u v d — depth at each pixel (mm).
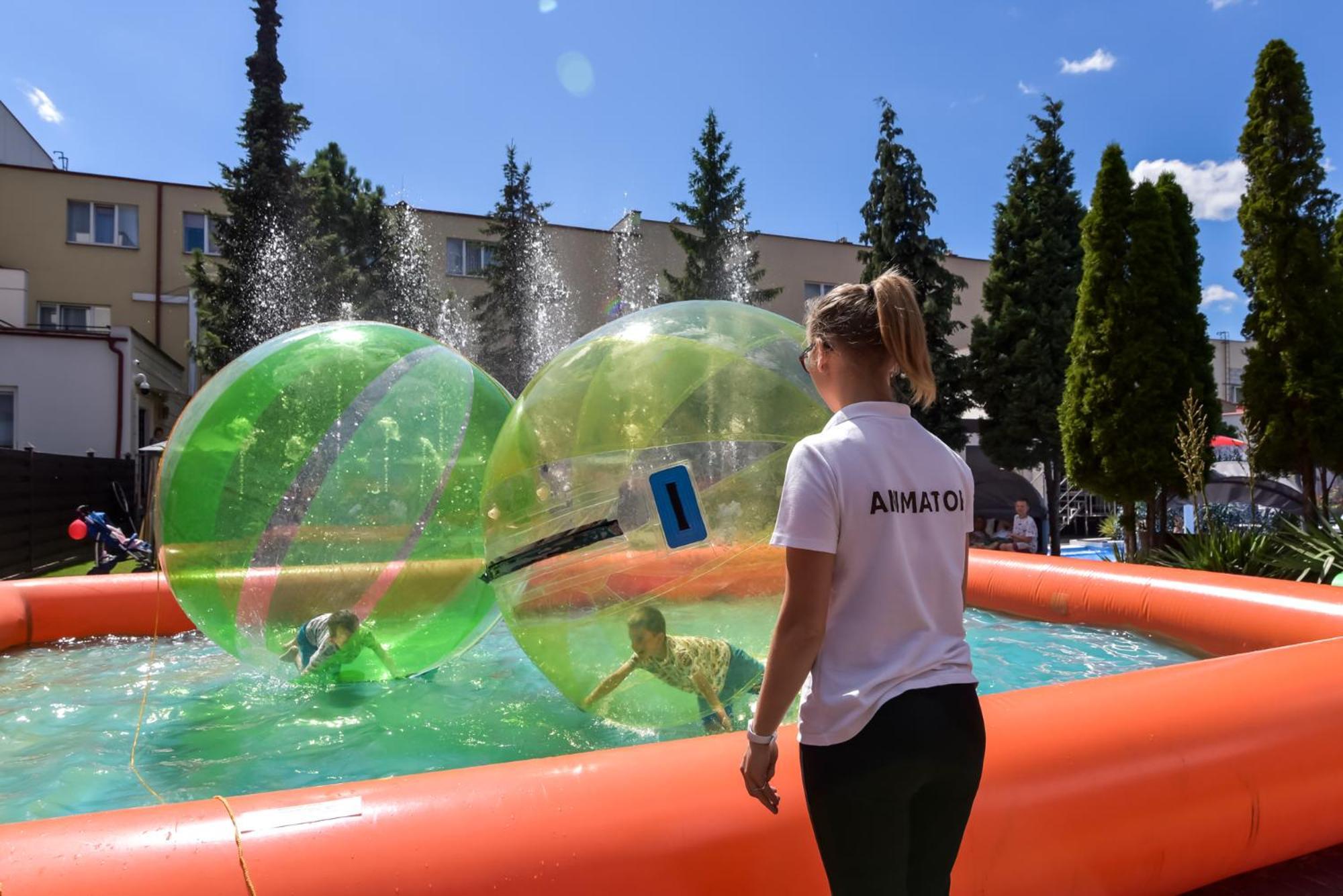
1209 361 9656
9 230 21609
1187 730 2457
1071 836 2186
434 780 2023
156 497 4332
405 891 1730
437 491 4172
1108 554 12023
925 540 1462
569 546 3205
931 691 1389
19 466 10125
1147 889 2326
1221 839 2396
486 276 21531
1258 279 9219
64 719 3939
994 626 5996
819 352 1641
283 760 3387
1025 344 16047
